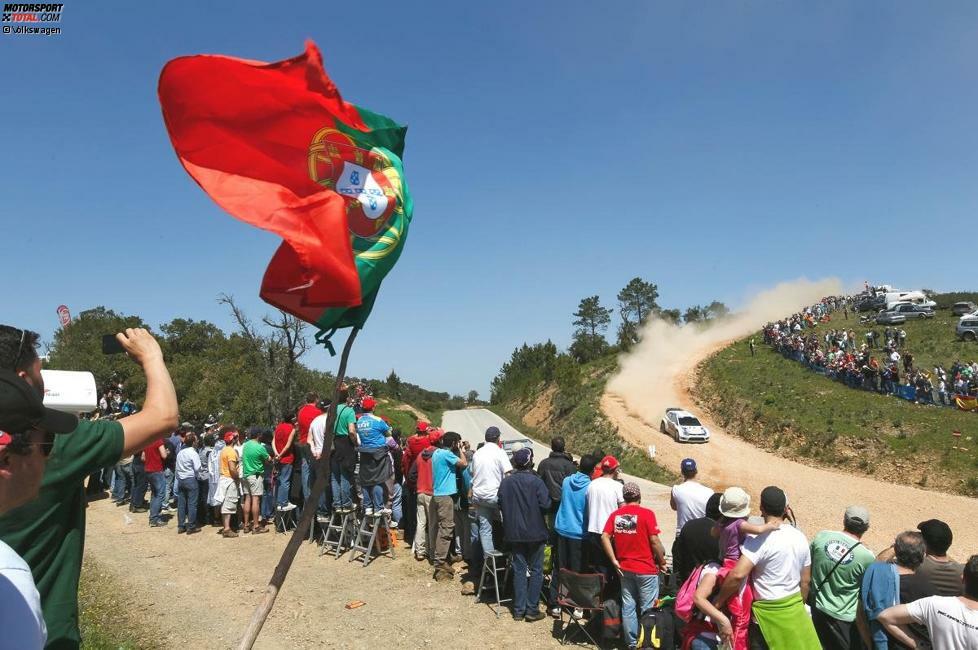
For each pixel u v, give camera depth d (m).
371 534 9.71
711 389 49.38
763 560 4.61
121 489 15.02
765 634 4.55
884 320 53.00
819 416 35.84
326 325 2.98
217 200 2.61
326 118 2.92
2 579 1.43
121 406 16.23
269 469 12.58
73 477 2.04
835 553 5.57
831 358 42.78
